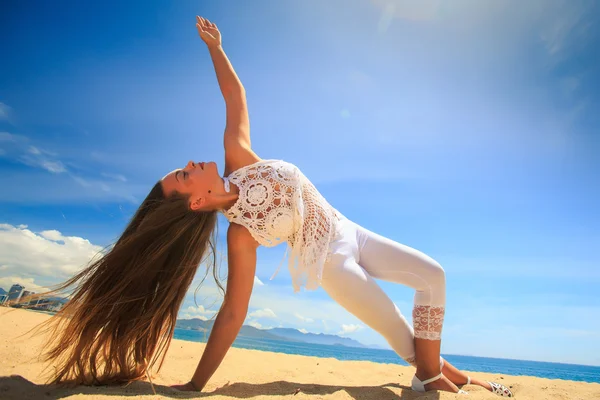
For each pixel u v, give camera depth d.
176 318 2.19
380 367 3.90
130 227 2.11
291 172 2.27
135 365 2.09
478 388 2.54
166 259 2.13
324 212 2.38
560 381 3.48
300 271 2.25
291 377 2.84
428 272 2.40
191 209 2.13
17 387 1.65
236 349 4.16
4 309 3.80
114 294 2.01
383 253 2.50
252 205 2.16
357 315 2.41
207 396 1.76
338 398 2.02
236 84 2.56
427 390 2.35
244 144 2.36
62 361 2.11
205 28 2.68
